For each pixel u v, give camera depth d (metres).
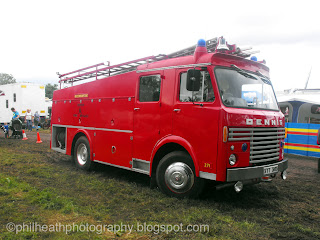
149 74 5.48
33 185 5.55
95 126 6.85
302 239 3.51
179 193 4.86
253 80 5.15
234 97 4.67
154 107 5.29
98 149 6.73
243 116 4.45
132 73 5.86
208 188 4.84
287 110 12.20
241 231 3.67
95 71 7.24
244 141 4.46
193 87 4.46
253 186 6.00
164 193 5.09
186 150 4.97
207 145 4.41
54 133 8.81
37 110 20.69
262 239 3.47
